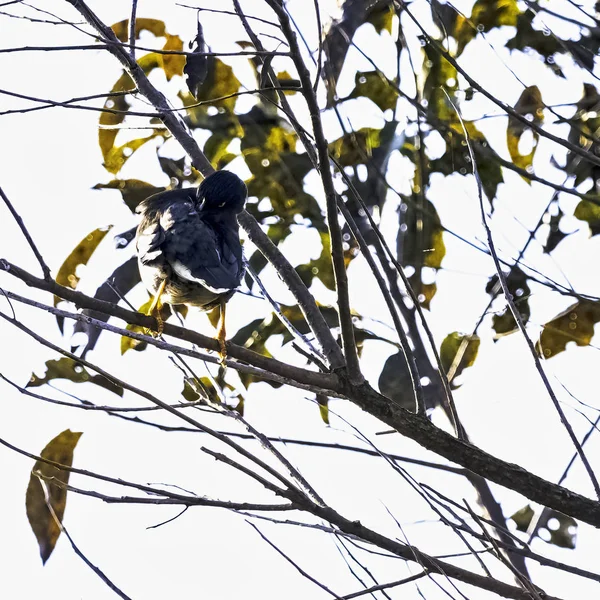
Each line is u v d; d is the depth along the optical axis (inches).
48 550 422.9
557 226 525.3
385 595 320.8
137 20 526.9
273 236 562.6
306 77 331.0
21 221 332.8
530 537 457.1
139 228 437.7
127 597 305.9
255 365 378.6
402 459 420.5
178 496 320.8
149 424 346.0
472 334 497.0
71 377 466.6
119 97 530.6
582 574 338.0
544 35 518.3
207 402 359.9
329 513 335.9
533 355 358.9
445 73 530.3
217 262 398.6
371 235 543.2
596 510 376.2
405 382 523.8
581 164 521.7
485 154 473.7
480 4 519.8
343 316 368.5
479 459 378.9
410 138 546.0
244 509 327.0
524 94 525.0
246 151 562.6
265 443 354.0
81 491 315.0
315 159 368.8
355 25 527.8
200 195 429.7
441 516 323.9
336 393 380.2
